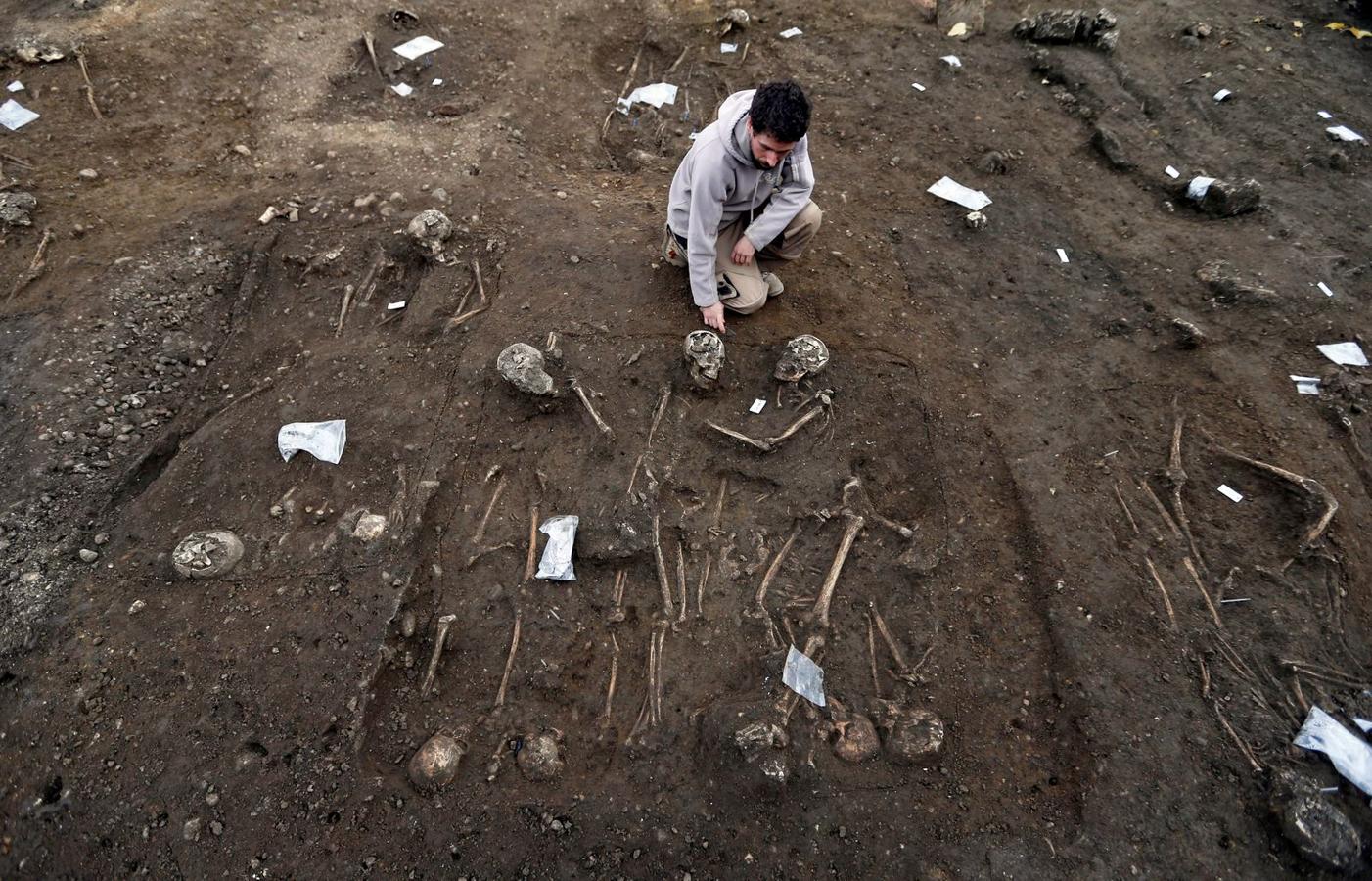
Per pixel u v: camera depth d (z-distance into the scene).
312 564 2.55
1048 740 2.30
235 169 3.97
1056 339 3.38
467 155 4.11
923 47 5.09
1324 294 3.47
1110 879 2.05
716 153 2.62
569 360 3.12
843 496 2.79
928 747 2.24
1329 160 4.15
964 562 2.66
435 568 2.58
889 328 3.38
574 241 3.62
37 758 2.17
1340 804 2.15
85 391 2.98
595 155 4.31
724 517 2.76
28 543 2.56
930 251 3.78
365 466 2.82
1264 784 2.18
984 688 2.40
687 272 3.48
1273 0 5.44
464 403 2.99
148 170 3.91
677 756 2.25
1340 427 2.98
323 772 2.16
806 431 2.97
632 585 2.61
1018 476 2.88
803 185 2.84
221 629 2.40
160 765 2.16
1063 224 3.93
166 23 4.60
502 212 3.77
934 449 2.96
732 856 2.09
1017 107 4.66
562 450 2.89
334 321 3.32
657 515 2.73
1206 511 2.78
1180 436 3.00
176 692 2.28
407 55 4.77
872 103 4.67
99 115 4.12
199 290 3.40
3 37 4.38
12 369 2.99
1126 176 4.20
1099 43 4.95
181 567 2.48
